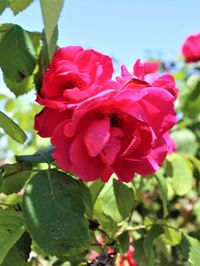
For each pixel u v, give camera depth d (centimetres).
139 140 24
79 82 26
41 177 26
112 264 31
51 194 26
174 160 42
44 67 29
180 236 34
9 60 29
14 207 31
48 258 43
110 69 27
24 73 29
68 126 24
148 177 39
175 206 69
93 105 23
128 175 25
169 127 26
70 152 24
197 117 65
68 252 25
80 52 27
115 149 23
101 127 23
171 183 42
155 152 26
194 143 60
